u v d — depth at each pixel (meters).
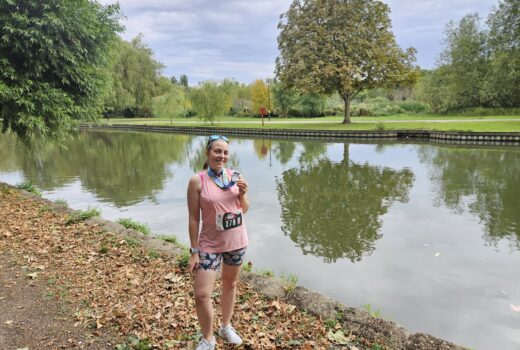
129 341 3.00
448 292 5.97
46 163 21.27
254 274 4.43
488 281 6.34
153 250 5.30
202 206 2.59
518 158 19.98
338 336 3.16
